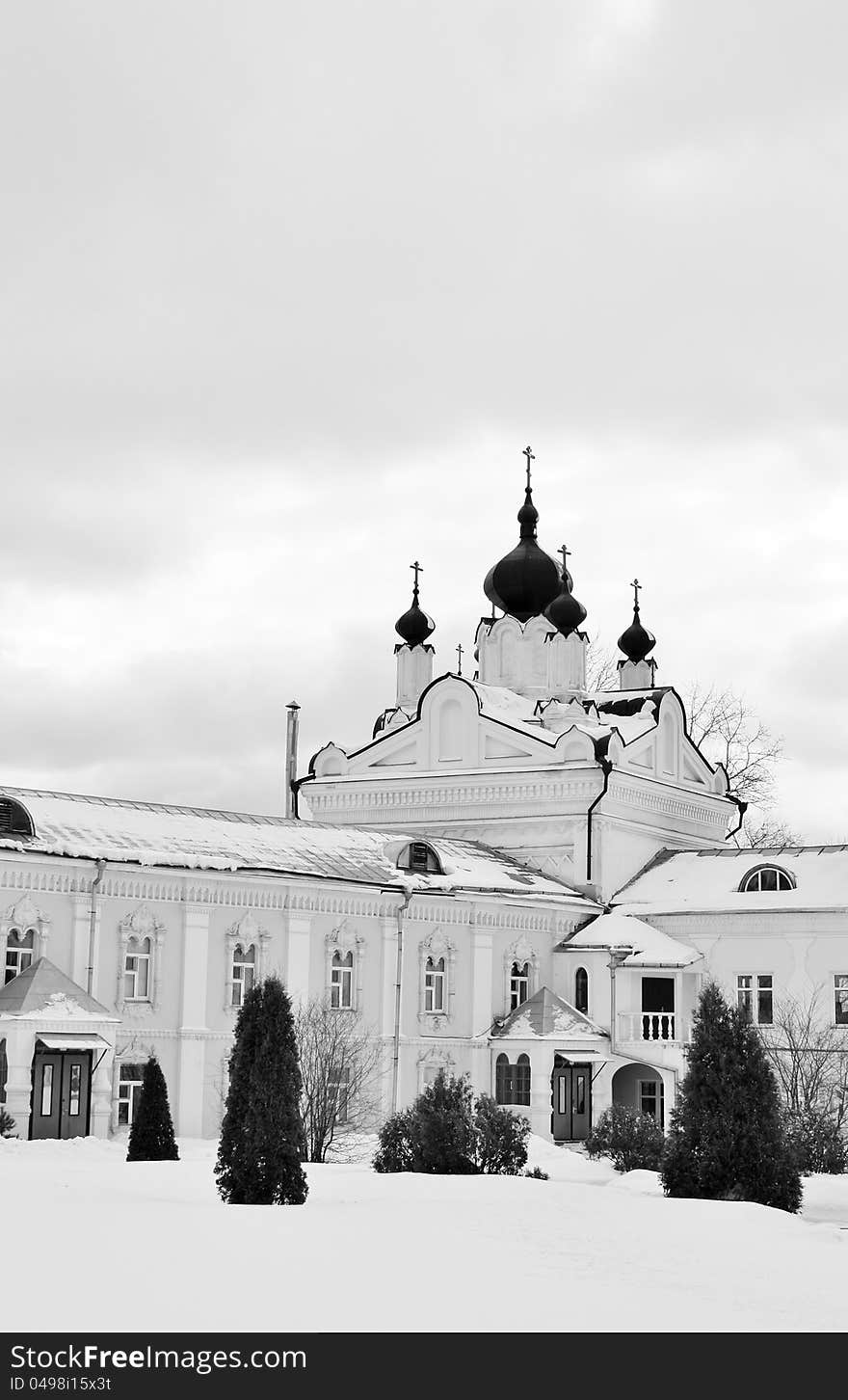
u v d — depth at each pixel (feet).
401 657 245.86
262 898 159.63
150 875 148.36
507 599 238.07
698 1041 106.52
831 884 193.98
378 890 170.71
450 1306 58.80
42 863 139.54
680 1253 76.43
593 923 199.00
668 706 225.97
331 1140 137.08
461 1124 114.21
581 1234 80.28
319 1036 150.82
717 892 199.93
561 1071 183.83
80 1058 134.92
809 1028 180.96
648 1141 139.13
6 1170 97.66
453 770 214.69
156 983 148.36
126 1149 122.11
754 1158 102.47
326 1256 67.41
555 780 206.08
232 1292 57.98
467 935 183.52
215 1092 152.66
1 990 134.51
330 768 228.84
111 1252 64.44
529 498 243.40
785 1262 75.87
